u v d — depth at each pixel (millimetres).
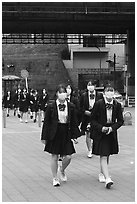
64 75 58062
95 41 59781
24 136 15180
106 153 7336
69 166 9453
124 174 8570
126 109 34344
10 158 10477
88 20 39344
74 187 7500
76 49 62906
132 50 48000
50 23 41281
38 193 7070
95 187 7492
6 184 7703
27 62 58469
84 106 10234
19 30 45531
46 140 7574
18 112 24656
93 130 7539
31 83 56531
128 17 38906
